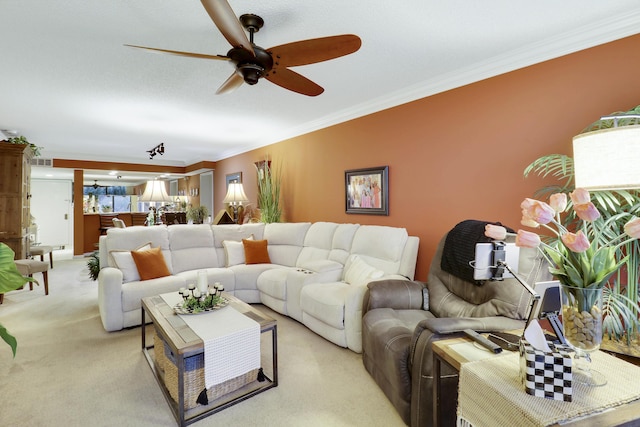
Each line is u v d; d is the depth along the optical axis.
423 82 3.04
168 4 1.83
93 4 1.82
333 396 2.05
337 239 3.71
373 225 3.66
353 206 3.93
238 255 4.26
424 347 1.61
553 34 2.20
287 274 3.52
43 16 1.93
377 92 3.32
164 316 2.23
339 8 1.89
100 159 7.35
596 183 1.38
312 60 1.87
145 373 2.34
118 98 3.41
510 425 0.97
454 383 1.59
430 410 1.57
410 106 3.25
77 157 7.09
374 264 3.19
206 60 2.53
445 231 2.96
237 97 3.41
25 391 2.10
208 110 3.87
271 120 4.36
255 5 1.85
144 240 3.78
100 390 2.12
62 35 2.16
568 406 0.95
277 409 1.93
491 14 1.96
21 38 2.19
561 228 1.14
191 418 1.82
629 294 1.75
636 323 1.71
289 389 2.13
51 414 1.87
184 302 2.42
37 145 6.04
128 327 3.20
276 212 5.03
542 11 1.93
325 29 2.11
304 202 4.80
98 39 2.21
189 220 7.04
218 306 2.41
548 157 2.04
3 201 4.43
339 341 2.71
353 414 1.88
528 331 1.07
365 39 2.25
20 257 4.55
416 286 2.53
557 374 0.98
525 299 1.74
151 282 3.33
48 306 3.90
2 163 4.43
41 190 9.16
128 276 3.38
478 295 2.06
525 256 1.84
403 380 1.78
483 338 1.43
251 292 3.94
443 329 1.58
